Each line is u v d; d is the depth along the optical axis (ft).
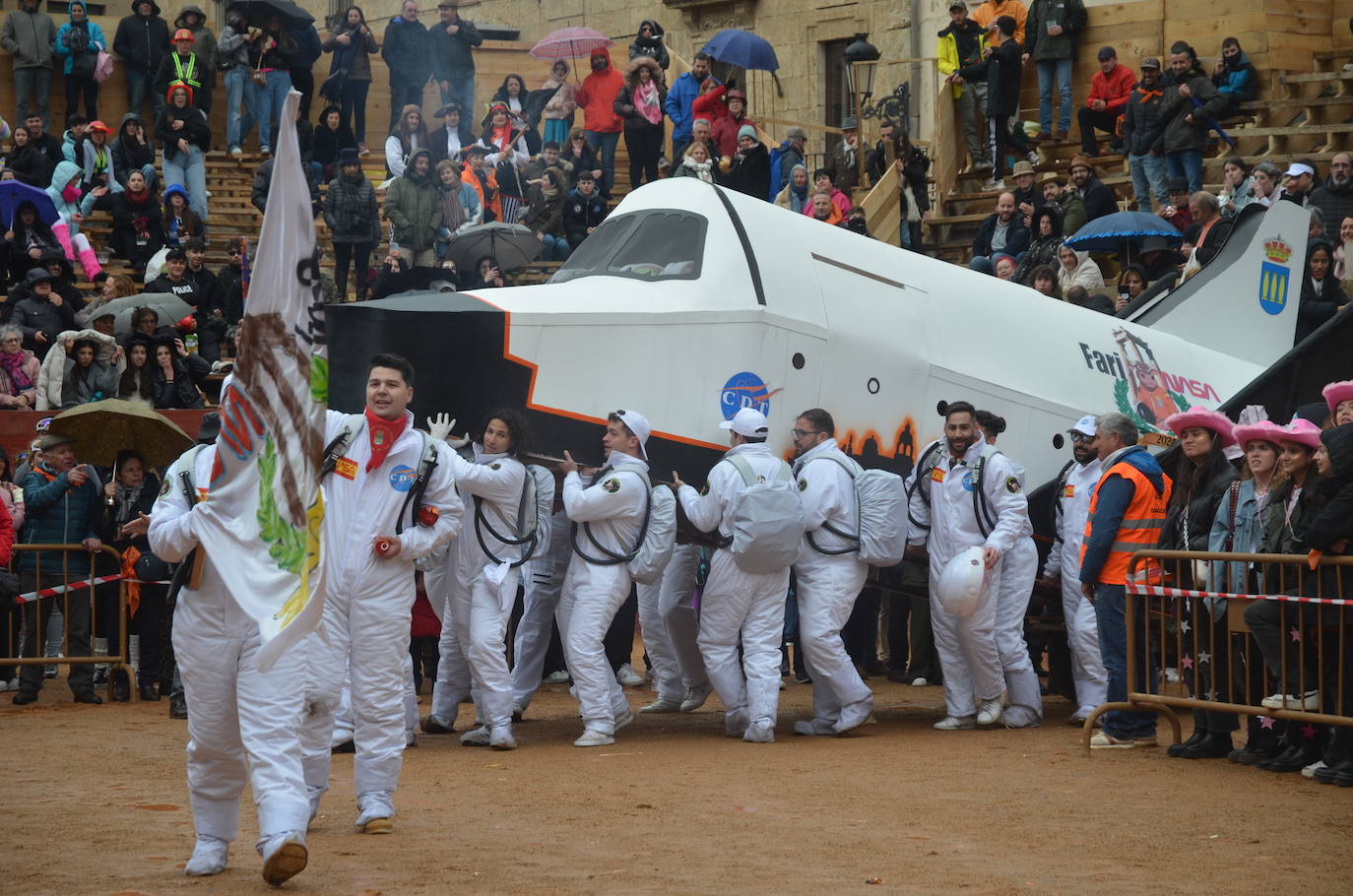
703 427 70.74
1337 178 118.52
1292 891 38.91
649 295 71.20
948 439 70.38
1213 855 43.16
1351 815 49.03
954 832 46.19
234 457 37.37
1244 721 72.95
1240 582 59.57
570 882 39.32
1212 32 150.41
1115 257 133.59
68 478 79.82
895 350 77.71
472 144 162.30
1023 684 71.97
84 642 79.56
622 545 65.21
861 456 76.07
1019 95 149.69
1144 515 63.98
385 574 44.91
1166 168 133.28
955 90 155.53
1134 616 62.80
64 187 140.77
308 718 43.83
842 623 68.08
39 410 105.09
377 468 44.93
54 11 211.82
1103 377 87.45
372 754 45.80
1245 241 102.73
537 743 66.03
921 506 72.23
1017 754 62.64
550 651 89.25
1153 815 48.93
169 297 112.06
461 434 66.54
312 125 174.40
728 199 75.00
